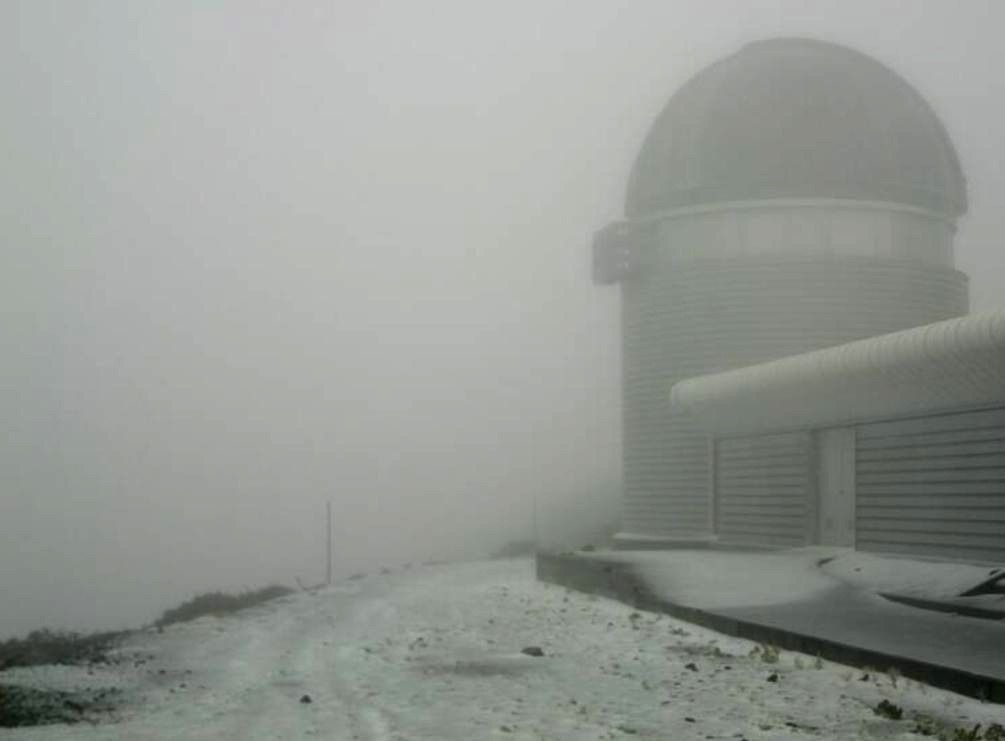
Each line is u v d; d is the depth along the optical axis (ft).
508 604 87.92
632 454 162.30
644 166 162.91
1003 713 40.98
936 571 82.23
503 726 39.75
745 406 123.54
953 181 159.63
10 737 39.68
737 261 151.94
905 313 151.33
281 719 42.80
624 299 167.02
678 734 38.04
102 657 64.03
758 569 97.60
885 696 44.55
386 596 101.09
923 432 96.22
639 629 68.44
